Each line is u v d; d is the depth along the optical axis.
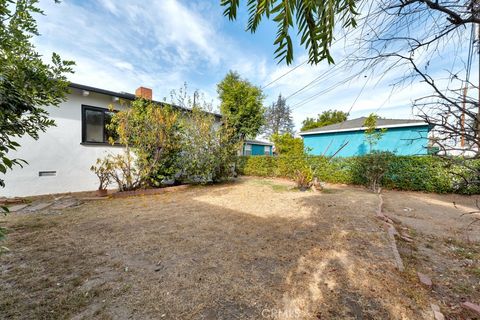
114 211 4.06
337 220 3.67
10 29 1.42
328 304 1.64
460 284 1.99
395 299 1.72
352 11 1.03
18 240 2.67
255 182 8.39
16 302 1.58
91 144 5.91
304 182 6.79
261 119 14.82
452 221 3.84
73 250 2.43
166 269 2.08
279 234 3.03
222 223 3.46
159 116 5.88
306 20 0.83
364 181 7.50
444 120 1.13
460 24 1.04
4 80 1.24
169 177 6.72
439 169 6.21
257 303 1.63
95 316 1.47
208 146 7.17
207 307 1.58
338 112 22.44
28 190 4.89
